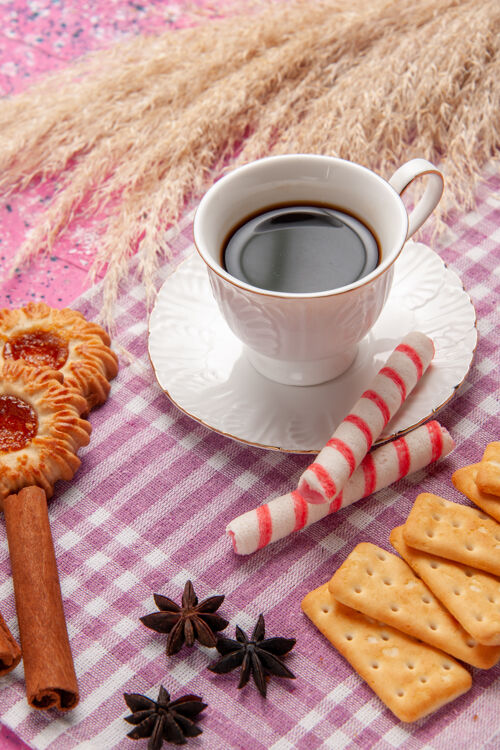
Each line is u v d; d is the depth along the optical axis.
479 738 0.58
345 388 0.67
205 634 0.60
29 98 0.82
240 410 0.66
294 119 0.80
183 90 0.82
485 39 0.80
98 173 0.80
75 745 0.59
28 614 0.61
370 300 0.63
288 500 0.63
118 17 0.90
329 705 0.60
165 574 0.63
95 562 0.64
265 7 0.89
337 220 0.66
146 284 0.72
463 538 0.61
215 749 0.59
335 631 0.60
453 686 0.59
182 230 0.76
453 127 0.78
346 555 0.64
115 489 0.66
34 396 0.66
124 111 0.81
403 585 0.61
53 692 0.59
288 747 0.59
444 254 0.73
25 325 0.69
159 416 0.68
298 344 0.64
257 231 0.66
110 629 0.62
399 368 0.65
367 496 0.65
